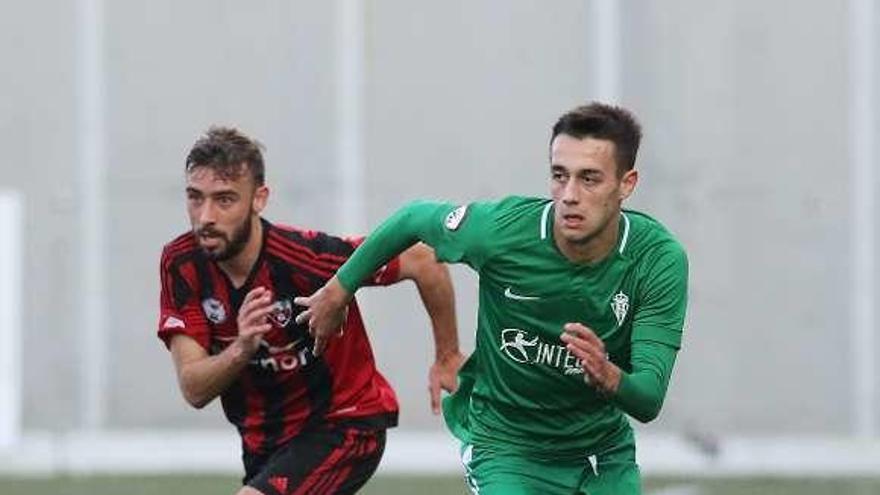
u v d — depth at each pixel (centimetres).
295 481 2302
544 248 2086
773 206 4916
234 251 2220
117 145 4981
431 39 4956
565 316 2100
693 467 4772
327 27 4953
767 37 4919
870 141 4906
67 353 4944
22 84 4988
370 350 2373
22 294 4950
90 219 4969
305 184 4944
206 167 2188
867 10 4909
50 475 4569
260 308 2152
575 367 2120
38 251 4962
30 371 4928
